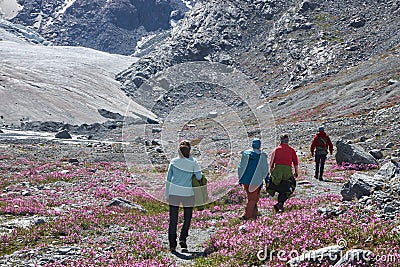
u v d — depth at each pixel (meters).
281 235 12.09
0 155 50.22
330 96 130.38
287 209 18.38
